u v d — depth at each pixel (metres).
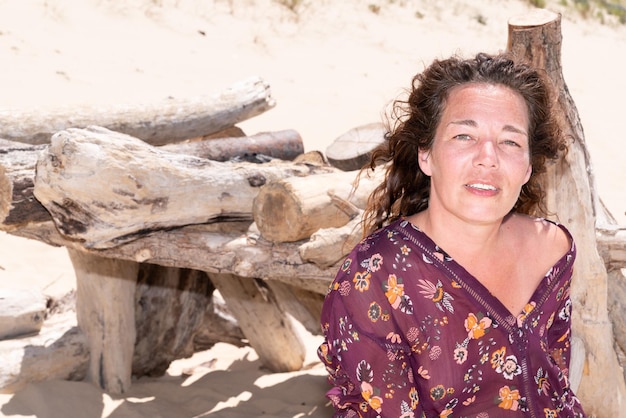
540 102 2.10
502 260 2.16
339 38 15.73
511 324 2.07
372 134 6.02
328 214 4.07
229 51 13.88
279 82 13.10
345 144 5.98
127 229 3.92
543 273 2.19
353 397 2.11
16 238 7.84
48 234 4.29
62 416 4.92
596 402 4.17
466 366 2.07
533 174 2.29
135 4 14.24
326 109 12.27
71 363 5.28
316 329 6.06
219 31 14.48
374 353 2.03
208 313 6.28
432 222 2.10
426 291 2.03
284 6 16.12
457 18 18.69
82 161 3.74
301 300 5.83
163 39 13.52
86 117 5.75
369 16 17.17
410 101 2.15
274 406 5.32
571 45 19.17
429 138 2.10
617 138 13.52
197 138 6.40
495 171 2.00
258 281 5.85
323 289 4.79
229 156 5.64
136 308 5.54
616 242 4.21
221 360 6.41
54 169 3.75
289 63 14.09
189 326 5.82
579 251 3.98
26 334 5.45
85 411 5.03
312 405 5.36
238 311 5.85
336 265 4.04
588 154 4.04
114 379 5.36
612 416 4.24
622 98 16.06
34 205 4.04
